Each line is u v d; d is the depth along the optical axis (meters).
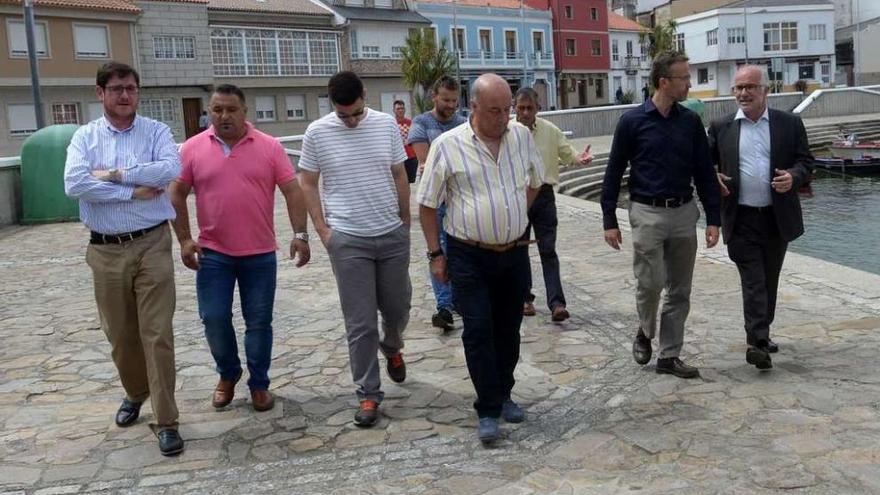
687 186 5.16
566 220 12.89
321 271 9.55
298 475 4.20
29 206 15.30
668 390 5.11
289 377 5.80
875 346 5.66
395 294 5.05
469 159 4.34
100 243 4.45
